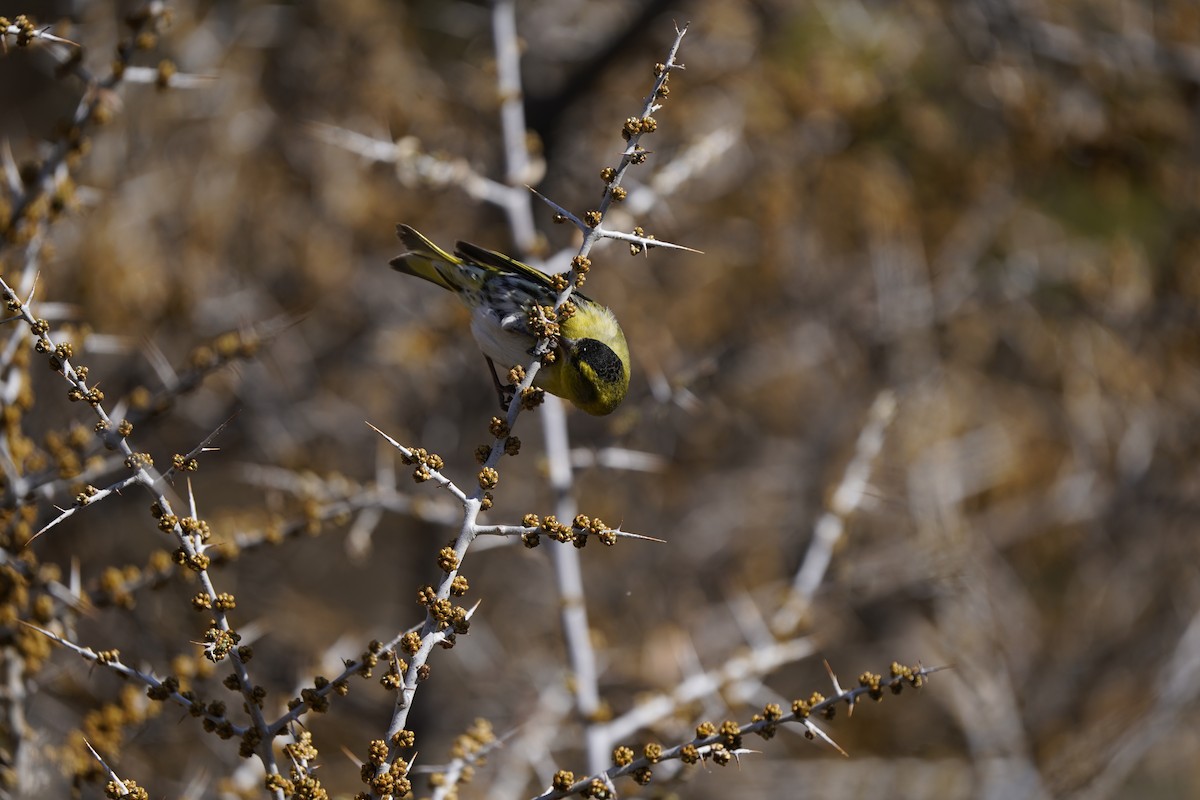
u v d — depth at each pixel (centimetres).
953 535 1354
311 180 1498
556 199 1538
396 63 1498
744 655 812
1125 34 1428
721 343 1612
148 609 974
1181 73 1423
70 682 864
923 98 1566
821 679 1587
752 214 1523
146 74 672
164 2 677
